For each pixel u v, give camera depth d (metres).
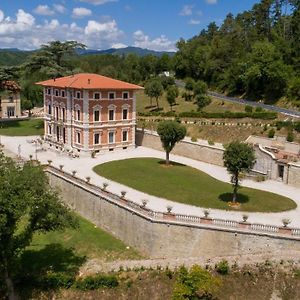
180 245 39.19
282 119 79.06
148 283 34.25
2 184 30.38
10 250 33.03
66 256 40.59
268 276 33.56
